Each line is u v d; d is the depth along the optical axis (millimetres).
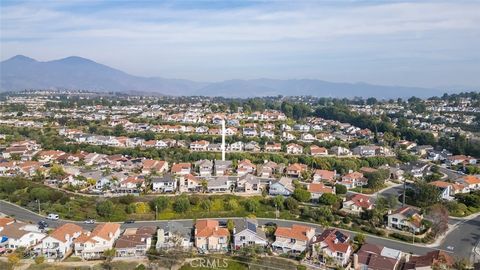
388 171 155500
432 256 82688
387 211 115500
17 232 92438
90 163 160000
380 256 84000
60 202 117562
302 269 79938
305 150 183125
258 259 85938
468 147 188750
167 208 113938
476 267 82188
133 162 159250
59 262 84125
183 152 174875
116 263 83250
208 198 120938
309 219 110312
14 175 143625
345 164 158875
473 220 115250
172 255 85562
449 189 133375
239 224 99125
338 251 85312
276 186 127875
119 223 106125
